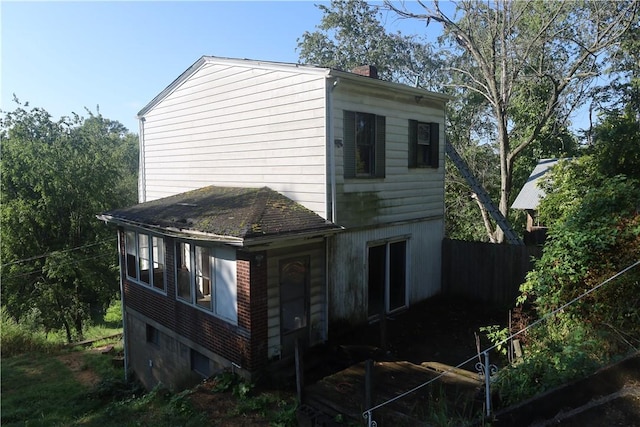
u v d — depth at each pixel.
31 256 21.11
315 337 9.00
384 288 10.97
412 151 11.33
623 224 6.39
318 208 9.02
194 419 6.59
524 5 16.62
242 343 7.89
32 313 19.75
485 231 21.59
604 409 4.46
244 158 10.76
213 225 8.11
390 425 5.25
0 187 20.88
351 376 7.02
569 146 22.59
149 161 14.52
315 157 8.99
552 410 4.65
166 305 10.20
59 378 12.41
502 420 4.63
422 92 11.06
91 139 25.47
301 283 8.69
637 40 17.05
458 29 17.33
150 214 10.45
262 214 8.23
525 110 20.91
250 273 7.64
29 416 9.48
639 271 5.87
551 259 6.84
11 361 14.09
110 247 22.69
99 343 16.91
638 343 5.47
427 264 12.18
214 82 11.45
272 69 9.73
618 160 10.47
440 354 8.52
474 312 11.22
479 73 22.03
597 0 15.99
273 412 6.63
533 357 5.67
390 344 9.11
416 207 11.59
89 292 22.75
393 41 31.02
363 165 9.93
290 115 9.44
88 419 7.75
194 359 9.53
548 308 6.86
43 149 21.77
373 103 9.92
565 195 10.83
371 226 10.13
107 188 23.77
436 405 5.54
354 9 31.83
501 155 18.20
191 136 12.51
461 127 24.92
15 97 23.44
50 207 21.17
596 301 6.13
